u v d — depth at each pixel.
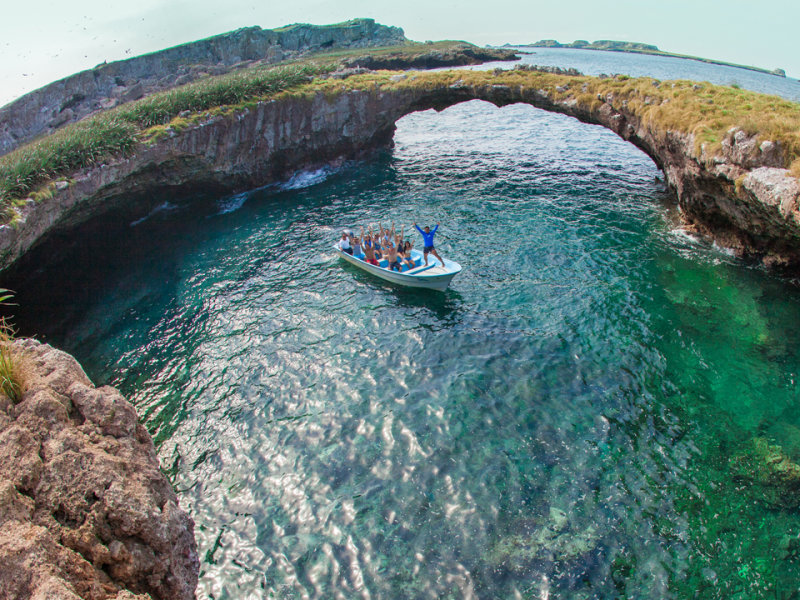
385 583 9.69
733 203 20.47
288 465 12.55
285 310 19.72
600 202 29.31
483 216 27.86
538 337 17.20
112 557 7.56
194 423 14.16
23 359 9.56
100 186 25.52
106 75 73.94
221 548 10.48
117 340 18.33
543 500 11.33
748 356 15.91
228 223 29.20
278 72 37.31
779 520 10.71
